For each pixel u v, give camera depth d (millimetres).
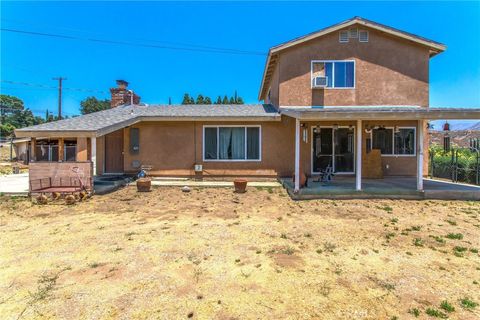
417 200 9281
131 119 12000
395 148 13258
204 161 13047
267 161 13000
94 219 7211
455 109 9055
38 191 9391
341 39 13164
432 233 6129
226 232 6156
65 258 4789
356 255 4957
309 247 5316
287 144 13000
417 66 13109
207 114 12781
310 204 8766
